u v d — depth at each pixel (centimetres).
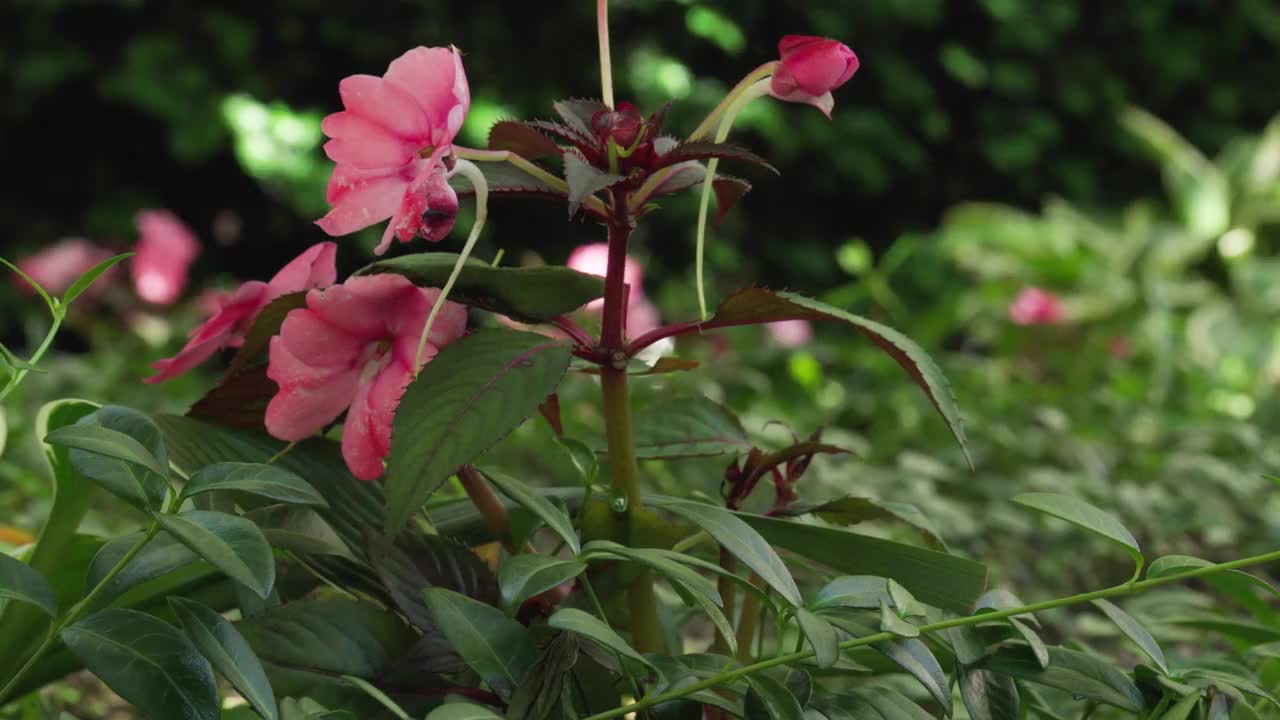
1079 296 504
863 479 209
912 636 121
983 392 359
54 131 502
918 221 619
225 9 496
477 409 123
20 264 481
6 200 496
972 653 124
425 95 123
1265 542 217
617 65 529
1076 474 253
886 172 592
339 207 123
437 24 507
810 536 128
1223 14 647
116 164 511
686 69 546
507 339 125
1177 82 644
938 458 269
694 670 122
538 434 236
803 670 122
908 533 190
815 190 593
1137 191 652
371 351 127
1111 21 636
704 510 124
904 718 123
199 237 518
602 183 123
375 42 503
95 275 124
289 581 131
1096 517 123
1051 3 609
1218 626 136
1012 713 124
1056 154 637
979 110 618
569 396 278
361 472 127
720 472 213
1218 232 553
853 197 606
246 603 128
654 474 209
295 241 526
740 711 121
